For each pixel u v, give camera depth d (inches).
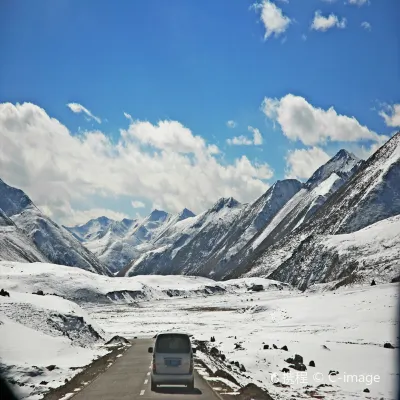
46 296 2367.1
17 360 1282.0
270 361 1379.2
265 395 792.9
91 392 882.1
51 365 1206.9
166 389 922.7
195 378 1091.9
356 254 6146.7
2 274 6333.7
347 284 4857.3
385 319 2455.7
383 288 3590.1
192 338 2374.5
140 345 2166.6
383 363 1327.5
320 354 1503.4
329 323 2689.5
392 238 6136.8
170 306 6190.9
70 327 2036.2
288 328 2696.9
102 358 1494.8
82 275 7190.0
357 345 1718.8
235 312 4574.3
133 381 1038.4
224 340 2178.9
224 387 945.5
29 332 1654.8
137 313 5147.6
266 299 5994.1
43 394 882.1
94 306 6171.3
